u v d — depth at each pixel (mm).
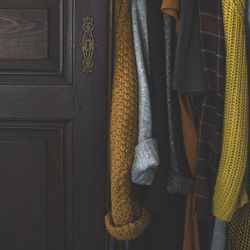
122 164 860
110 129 920
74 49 981
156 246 975
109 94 1015
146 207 868
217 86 811
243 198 849
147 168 833
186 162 905
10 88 1001
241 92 793
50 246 1071
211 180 874
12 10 976
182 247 974
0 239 1064
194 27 821
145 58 879
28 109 1010
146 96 852
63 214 1055
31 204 1052
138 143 860
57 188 1049
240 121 796
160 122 841
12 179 1043
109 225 904
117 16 925
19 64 1002
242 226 914
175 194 939
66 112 1009
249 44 835
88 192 1041
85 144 1021
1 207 1053
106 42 977
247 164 888
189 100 891
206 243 986
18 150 1034
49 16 986
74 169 1033
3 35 984
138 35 861
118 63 877
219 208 841
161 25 844
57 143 1035
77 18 967
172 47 868
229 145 803
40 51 991
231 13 775
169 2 791
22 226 1060
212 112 833
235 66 787
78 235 1061
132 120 861
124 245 1092
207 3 806
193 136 872
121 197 872
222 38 800
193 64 813
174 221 950
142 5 870
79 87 998
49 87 1000
